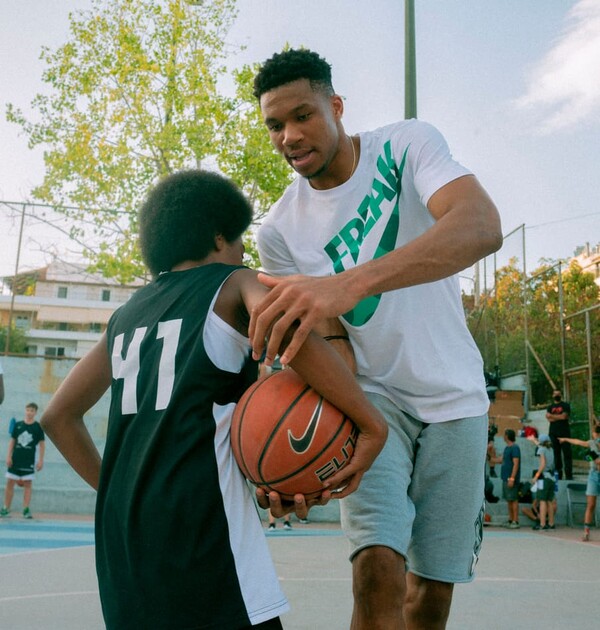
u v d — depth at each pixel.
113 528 1.67
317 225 2.39
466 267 1.72
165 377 1.69
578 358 17.41
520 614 4.79
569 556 9.17
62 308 17.12
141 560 1.58
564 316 17.91
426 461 2.40
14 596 5.13
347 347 2.31
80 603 4.87
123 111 16.27
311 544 9.79
